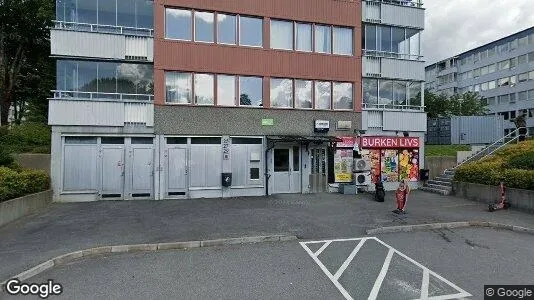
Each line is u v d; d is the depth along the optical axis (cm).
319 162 1956
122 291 638
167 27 1752
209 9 1794
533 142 1962
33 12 2536
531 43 5738
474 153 2191
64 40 1623
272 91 1897
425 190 2002
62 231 1039
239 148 1836
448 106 4547
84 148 1647
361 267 770
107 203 1570
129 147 1697
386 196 1808
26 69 2805
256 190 1853
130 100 1689
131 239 948
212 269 752
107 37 1673
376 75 2064
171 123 1738
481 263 795
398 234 1060
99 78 1684
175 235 994
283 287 660
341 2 2011
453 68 7219
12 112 3328
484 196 1602
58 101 1611
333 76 1988
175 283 676
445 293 636
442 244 949
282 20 1920
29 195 1328
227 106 1812
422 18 2173
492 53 6456
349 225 1148
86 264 785
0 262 764
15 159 1533
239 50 1836
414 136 2117
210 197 1772
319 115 1959
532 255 853
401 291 644
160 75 1727
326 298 613
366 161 1962
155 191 1709
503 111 6194
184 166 1755
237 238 960
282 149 1909
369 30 2091
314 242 965
